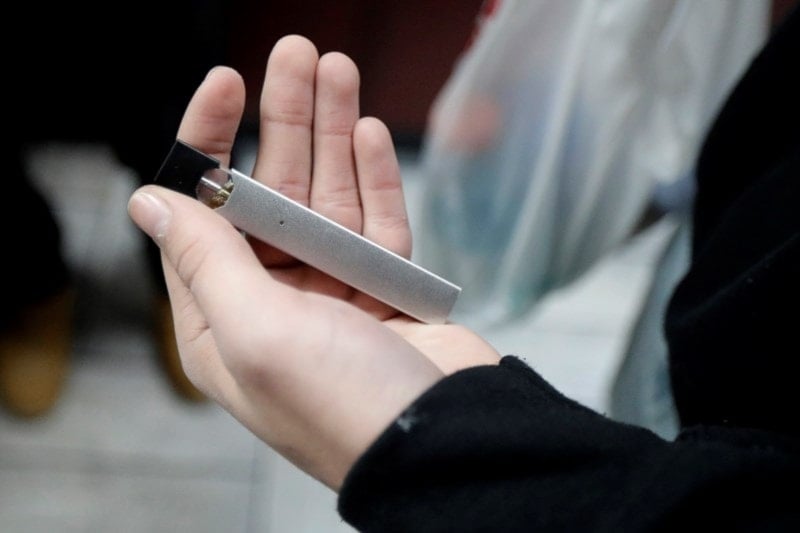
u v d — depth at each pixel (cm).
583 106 72
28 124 89
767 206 49
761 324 44
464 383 35
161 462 91
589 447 32
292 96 46
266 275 40
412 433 33
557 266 82
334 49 123
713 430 37
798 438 37
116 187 119
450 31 121
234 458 92
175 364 94
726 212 55
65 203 116
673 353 53
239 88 43
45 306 93
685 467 31
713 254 53
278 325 37
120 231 114
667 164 74
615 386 83
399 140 134
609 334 112
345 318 38
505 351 108
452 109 78
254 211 45
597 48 68
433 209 85
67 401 94
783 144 53
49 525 85
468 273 87
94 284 106
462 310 89
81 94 83
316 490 91
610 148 73
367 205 50
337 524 88
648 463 32
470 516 32
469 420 33
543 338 110
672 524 30
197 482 90
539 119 74
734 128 55
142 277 108
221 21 81
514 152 77
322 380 36
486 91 75
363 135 48
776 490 31
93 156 123
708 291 52
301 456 42
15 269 89
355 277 47
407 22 120
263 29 119
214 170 45
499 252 83
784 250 42
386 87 128
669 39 68
